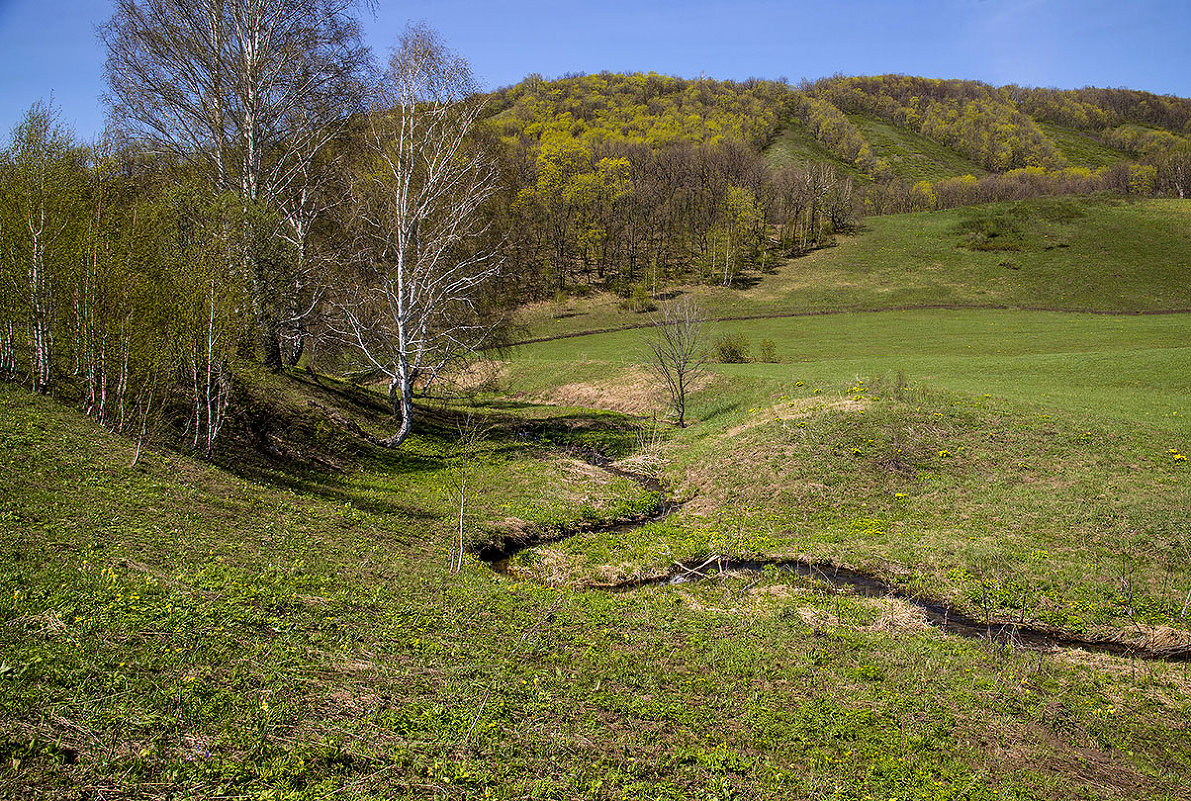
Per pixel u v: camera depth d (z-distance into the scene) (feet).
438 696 32.19
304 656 32.71
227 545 44.62
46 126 68.64
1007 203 391.45
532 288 309.83
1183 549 63.21
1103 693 43.24
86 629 29.43
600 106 622.13
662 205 368.27
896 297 294.87
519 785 26.81
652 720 34.09
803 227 379.35
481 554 66.64
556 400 162.81
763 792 29.43
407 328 99.60
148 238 69.41
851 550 68.64
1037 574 61.52
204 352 70.08
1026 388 126.52
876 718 37.19
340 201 104.22
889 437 92.73
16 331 65.82
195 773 23.44
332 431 92.27
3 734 22.75
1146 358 145.79
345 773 25.55
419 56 94.22
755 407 121.60
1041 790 32.27
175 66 84.99
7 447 48.91
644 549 70.59
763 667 42.14
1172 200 364.79
